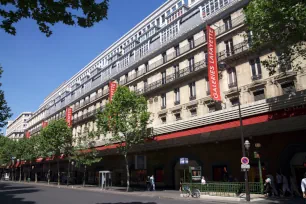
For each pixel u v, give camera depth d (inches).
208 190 739.4
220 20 1097.4
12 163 3112.7
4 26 228.1
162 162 1227.2
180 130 928.3
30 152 2295.8
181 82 1218.0
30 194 880.9
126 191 1019.9
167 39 1373.0
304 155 773.3
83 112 2138.3
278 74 868.6
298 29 458.9
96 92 1969.7
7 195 850.8
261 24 490.6
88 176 1870.1
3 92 1022.4
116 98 1094.4
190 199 687.1
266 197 657.0
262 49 908.0
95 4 232.5
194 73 1134.4
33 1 220.1
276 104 661.3
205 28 1152.8
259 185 701.9
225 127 777.6
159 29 1493.6
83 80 2358.5
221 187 711.1
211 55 1005.2
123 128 1050.7
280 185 719.7
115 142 1213.7
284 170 782.5
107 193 927.0
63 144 1776.6
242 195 676.1
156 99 1339.8
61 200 662.5
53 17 232.1
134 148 1246.9
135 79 1523.1
